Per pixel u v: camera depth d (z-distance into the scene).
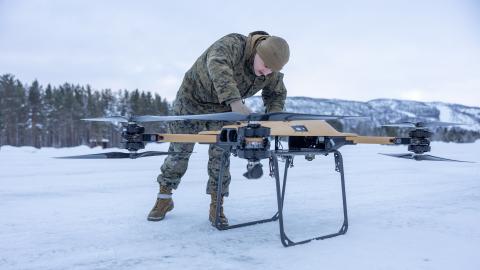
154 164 8.91
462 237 2.69
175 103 3.22
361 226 3.02
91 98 53.44
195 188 5.24
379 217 3.39
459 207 3.89
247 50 2.73
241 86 2.88
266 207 3.84
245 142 2.17
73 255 2.27
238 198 4.38
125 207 3.81
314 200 4.30
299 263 2.11
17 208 3.73
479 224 3.10
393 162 10.09
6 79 46.84
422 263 2.11
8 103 46.66
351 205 4.00
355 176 6.90
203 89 2.97
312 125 2.60
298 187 5.39
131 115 2.25
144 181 5.96
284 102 3.26
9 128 47.00
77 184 5.57
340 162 2.77
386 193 4.88
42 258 2.22
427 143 2.94
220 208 3.03
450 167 8.66
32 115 48.34
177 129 3.16
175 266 2.08
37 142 48.75
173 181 3.19
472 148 16.66
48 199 4.30
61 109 50.47
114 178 6.32
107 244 2.50
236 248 2.41
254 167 2.18
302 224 3.11
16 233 2.77
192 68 3.02
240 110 2.37
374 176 6.90
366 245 2.46
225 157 2.73
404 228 2.96
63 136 50.75
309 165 9.09
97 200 4.24
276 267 2.05
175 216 3.37
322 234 2.79
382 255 2.25
